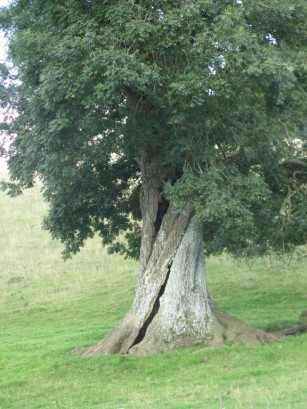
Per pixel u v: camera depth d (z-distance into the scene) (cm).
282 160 1911
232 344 1852
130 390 1530
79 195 2148
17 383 1661
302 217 1902
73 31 1597
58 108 1591
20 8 1802
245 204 1650
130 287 3641
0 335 2644
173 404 1298
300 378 1448
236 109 1594
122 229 2436
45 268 4188
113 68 1462
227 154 1802
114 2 1616
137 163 2095
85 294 3575
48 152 1656
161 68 1557
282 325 2273
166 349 1850
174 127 1648
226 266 3859
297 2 1652
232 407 1192
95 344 1995
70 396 1525
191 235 1891
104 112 1686
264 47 1583
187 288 1889
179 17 1518
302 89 1731
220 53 1503
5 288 3862
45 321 3016
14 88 1886
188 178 1631
